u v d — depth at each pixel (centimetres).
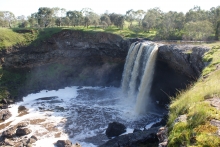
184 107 862
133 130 2905
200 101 844
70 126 3120
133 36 5112
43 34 5491
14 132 2905
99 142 2658
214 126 616
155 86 3956
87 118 3384
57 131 2966
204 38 3928
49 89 4794
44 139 2734
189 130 637
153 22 5809
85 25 7306
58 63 5444
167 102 3719
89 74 5306
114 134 2783
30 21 7744
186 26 4362
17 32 5441
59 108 3828
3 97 4106
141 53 3816
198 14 5131
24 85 4706
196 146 557
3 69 4809
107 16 7112
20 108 3847
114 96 4434
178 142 627
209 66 1673
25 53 5150
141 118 3338
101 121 3262
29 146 2509
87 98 4331
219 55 1953
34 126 3120
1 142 2664
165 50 3183
